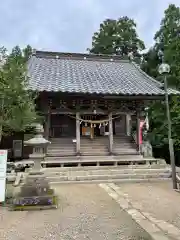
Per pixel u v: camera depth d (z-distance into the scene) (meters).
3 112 6.91
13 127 7.24
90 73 17.70
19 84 6.86
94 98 13.81
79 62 20.30
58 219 5.36
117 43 36.81
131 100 14.55
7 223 5.10
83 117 18.50
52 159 12.80
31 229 4.75
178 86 18.75
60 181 9.94
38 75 15.55
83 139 15.59
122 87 14.70
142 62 30.61
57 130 18.08
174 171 9.08
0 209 6.14
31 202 6.16
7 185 9.02
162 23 25.89
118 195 7.73
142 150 14.22
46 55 20.14
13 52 7.64
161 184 9.77
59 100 13.90
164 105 19.42
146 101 15.16
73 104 14.02
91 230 4.69
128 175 10.62
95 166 11.91
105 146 14.81
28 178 6.57
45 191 6.42
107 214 5.73
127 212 5.89
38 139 7.40
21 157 14.27
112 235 4.43
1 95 6.50
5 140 14.55
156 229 4.75
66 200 7.07
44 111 13.55
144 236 4.39
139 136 14.51
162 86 15.08
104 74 17.91
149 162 13.06
